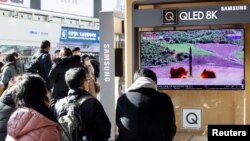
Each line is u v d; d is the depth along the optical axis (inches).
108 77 246.7
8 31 504.4
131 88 156.6
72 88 152.5
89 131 147.8
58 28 598.2
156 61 246.8
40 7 740.7
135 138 149.3
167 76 245.9
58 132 120.0
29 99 119.8
